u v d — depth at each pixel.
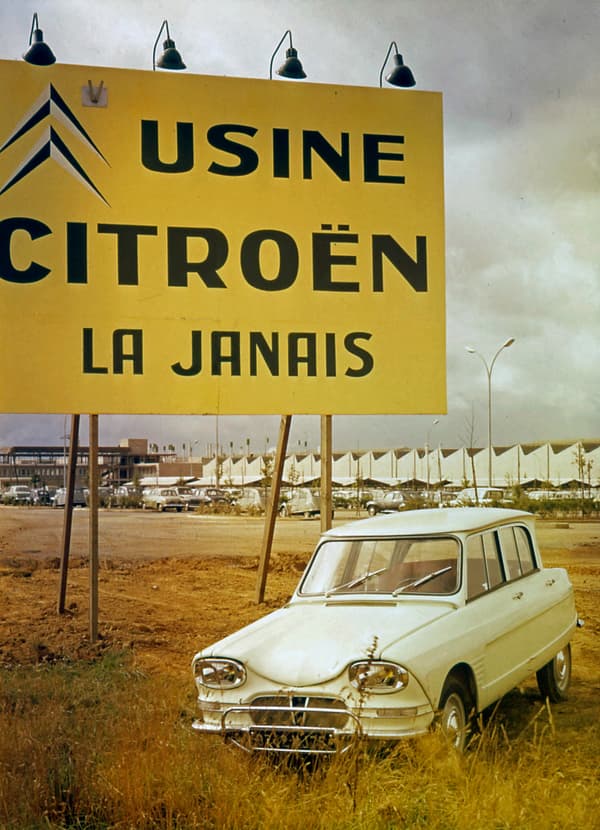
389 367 11.73
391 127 11.84
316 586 7.08
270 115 11.58
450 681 6.02
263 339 11.45
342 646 5.94
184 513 51.66
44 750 6.15
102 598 14.77
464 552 6.77
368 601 6.66
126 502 62.25
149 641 11.12
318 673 5.77
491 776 5.40
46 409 10.87
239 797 5.18
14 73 10.98
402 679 5.59
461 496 49.84
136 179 11.23
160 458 150.00
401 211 11.82
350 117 11.75
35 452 157.75
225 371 11.35
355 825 4.93
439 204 11.90
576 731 7.01
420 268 11.84
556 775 5.33
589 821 4.91
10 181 10.91
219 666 6.05
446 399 11.84
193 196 11.36
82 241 11.06
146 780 5.49
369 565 7.01
